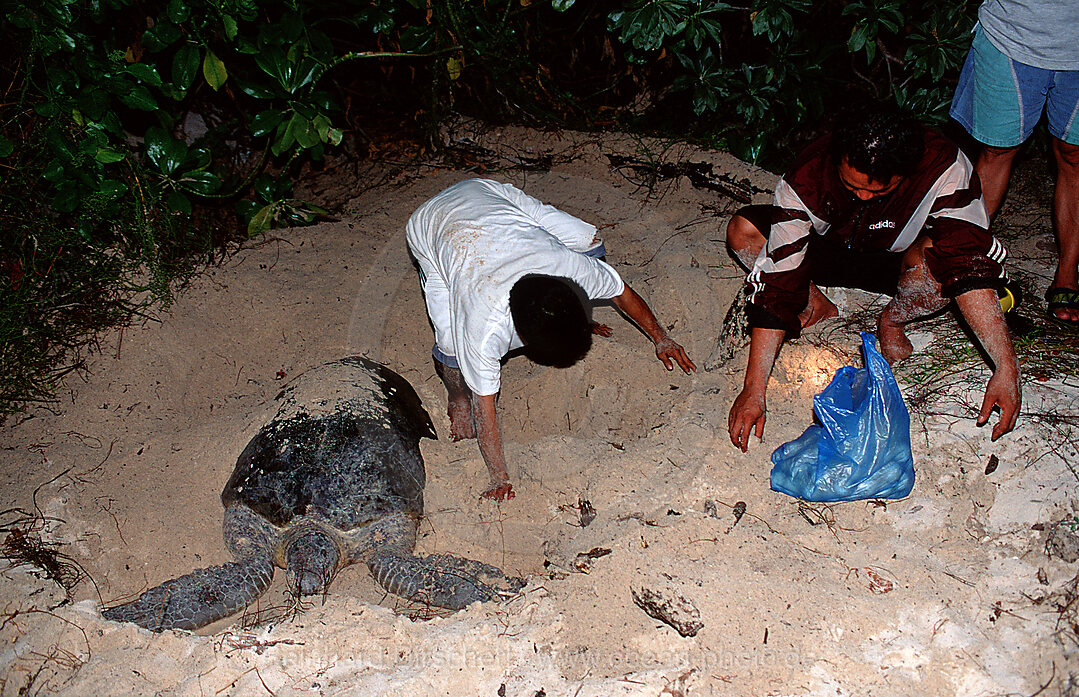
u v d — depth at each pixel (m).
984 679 2.24
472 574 2.79
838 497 2.80
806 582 2.55
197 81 4.99
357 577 3.06
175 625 2.64
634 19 4.38
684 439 3.14
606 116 5.64
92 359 3.82
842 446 2.77
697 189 4.90
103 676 2.42
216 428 3.51
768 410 3.23
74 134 4.02
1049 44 2.96
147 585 2.96
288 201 4.67
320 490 2.99
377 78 5.64
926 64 4.43
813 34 4.86
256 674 2.41
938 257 2.67
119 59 3.97
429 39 4.93
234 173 4.98
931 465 2.88
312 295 4.19
